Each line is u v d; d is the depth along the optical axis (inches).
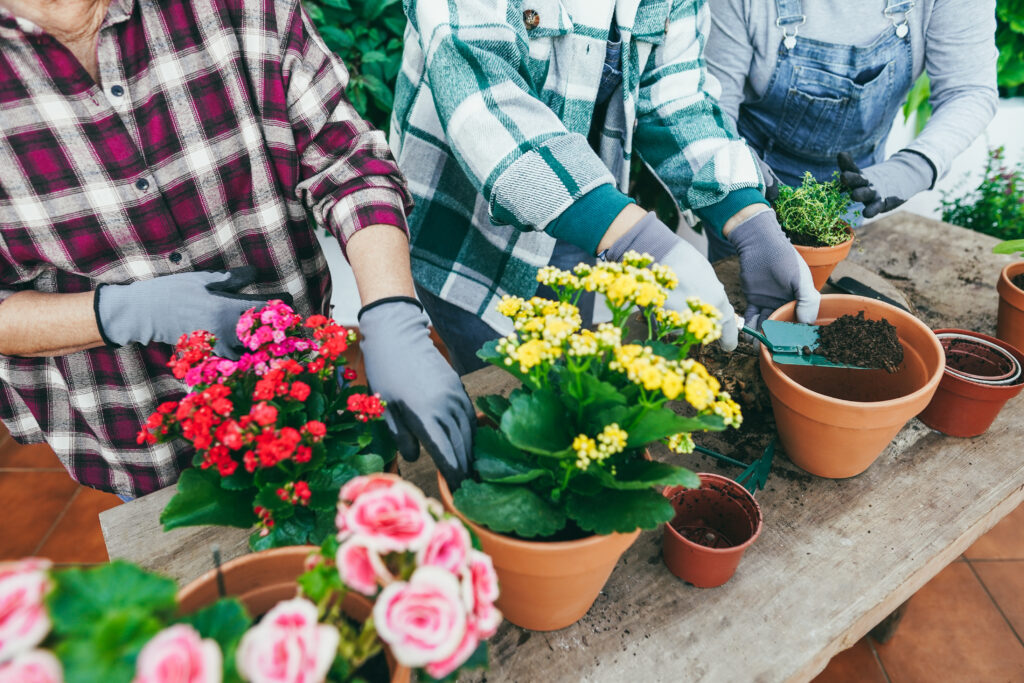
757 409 41.9
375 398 27.7
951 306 52.4
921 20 56.9
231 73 34.3
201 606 22.0
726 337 38.9
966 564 70.9
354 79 85.0
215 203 37.1
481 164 37.2
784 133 63.9
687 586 31.3
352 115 39.6
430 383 30.8
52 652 14.6
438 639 16.9
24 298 34.3
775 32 57.2
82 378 38.4
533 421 25.4
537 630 29.4
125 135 33.1
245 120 35.7
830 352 36.4
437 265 51.4
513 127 36.6
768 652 28.1
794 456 37.8
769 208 44.8
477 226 50.3
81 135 32.1
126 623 14.4
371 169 38.0
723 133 47.1
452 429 30.3
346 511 19.5
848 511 35.0
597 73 44.2
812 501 35.6
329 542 20.3
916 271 57.6
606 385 23.1
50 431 41.4
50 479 83.7
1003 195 100.3
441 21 36.7
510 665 27.8
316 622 17.1
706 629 29.2
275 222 39.5
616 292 24.6
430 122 46.8
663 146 48.6
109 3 30.3
